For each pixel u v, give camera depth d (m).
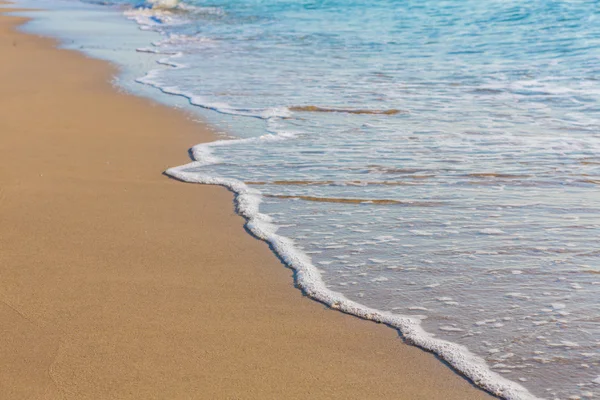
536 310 3.48
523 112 7.55
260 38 14.30
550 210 4.75
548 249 4.15
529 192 5.11
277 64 11.01
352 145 6.44
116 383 2.87
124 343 3.16
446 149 6.23
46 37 15.14
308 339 3.24
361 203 5.00
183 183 5.49
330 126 7.14
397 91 8.76
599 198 4.95
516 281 3.78
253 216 4.78
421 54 11.65
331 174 5.63
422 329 3.34
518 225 4.52
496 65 10.41
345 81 9.47
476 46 12.23
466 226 4.53
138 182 5.50
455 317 3.44
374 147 6.35
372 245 4.30
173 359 3.04
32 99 8.50
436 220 4.65
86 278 3.82
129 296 3.62
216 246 4.30
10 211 4.82
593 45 11.66
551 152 6.07
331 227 4.59
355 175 5.59
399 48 12.36
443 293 3.68
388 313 3.49
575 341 3.19
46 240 4.34
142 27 17.22
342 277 3.89
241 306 3.55
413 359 3.09
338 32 14.77
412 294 3.68
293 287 3.78
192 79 9.91
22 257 4.08
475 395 2.84
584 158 5.87
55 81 9.76
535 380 2.92
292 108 7.96
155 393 2.80
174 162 6.04
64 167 5.82
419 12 17.52
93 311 3.46
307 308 3.54
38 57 12.07
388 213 4.80
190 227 4.60
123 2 26.06
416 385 2.89
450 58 11.16
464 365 3.03
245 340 3.21
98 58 12.00
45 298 3.58
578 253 4.09
